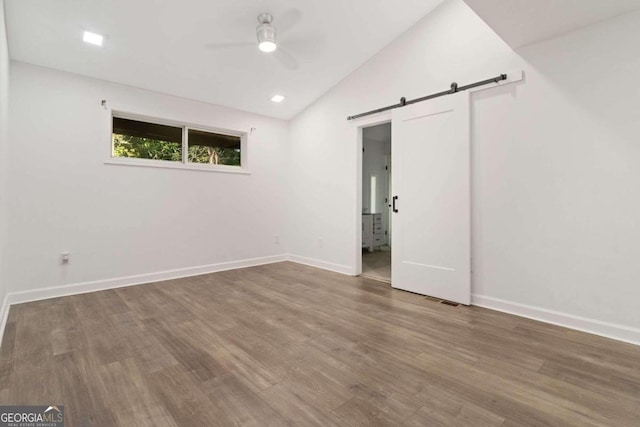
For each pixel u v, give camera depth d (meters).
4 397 1.49
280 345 2.07
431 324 2.42
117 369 1.76
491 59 2.73
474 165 2.85
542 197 2.47
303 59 3.58
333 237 4.35
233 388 1.58
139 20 2.64
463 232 2.88
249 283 3.67
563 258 2.38
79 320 2.49
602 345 2.05
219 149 4.55
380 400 1.48
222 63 3.40
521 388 1.57
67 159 3.18
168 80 3.58
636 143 2.09
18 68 2.93
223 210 4.39
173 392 1.54
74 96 3.23
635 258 2.09
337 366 1.80
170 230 3.90
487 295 2.80
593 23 2.22
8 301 2.80
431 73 3.17
